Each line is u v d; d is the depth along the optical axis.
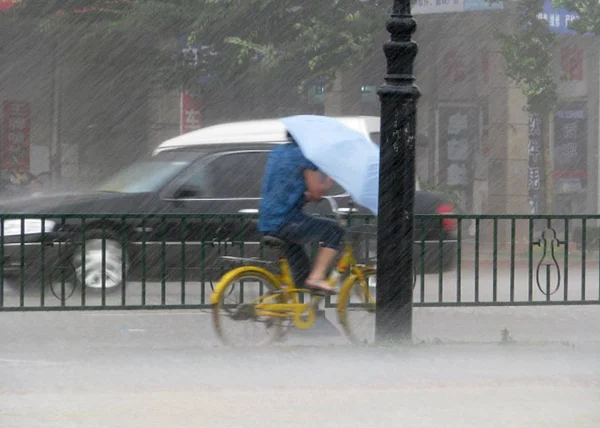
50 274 31.38
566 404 20.38
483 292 34.50
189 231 31.95
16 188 79.62
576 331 31.98
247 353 25.89
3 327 31.81
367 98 72.75
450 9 70.31
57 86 84.12
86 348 27.34
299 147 27.03
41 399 20.55
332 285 28.09
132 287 33.94
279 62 65.62
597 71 76.94
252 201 40.41
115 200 39.25
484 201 74.75
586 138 77.19
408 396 21.03
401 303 26.86
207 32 67.88
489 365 24.61
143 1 69.62
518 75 68.19
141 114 82.75
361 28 64.75
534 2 67.62
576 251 61.03
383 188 26.70
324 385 22.17
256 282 27.12
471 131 74.88
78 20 75.56
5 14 79.69
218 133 41.69
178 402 20.33
